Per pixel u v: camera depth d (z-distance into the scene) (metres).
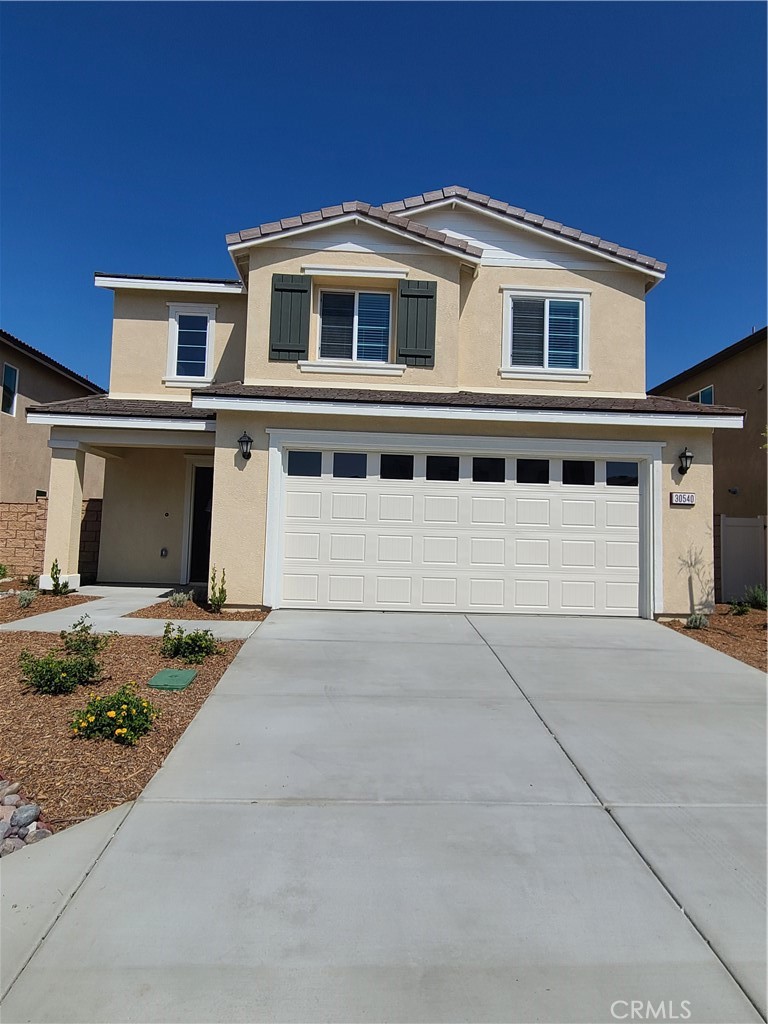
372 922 2.90
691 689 6.62
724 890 3.20
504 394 11.78
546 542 10.62
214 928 2.83
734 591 13.76
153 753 4.66
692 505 10.58
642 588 10.62
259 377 11.25
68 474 12.44
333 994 2.49
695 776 4.52
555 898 3.11
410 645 8.18
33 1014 2.36
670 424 10.30
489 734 5.23
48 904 2.96
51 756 4.50
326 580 10.51
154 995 2.46
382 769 4.52
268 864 3.33
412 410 10.20
